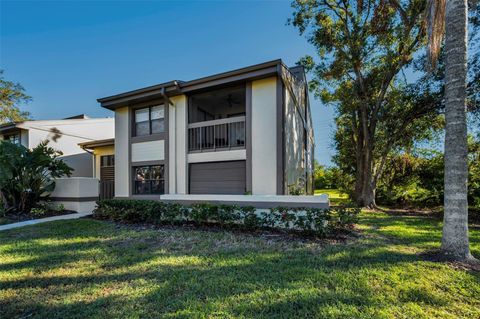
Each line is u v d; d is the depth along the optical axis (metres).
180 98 10.23
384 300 2.83
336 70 11.48
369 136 11.80
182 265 3.96
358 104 11.65
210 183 9.66
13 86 20.08
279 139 8.39
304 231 5.60
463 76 4.10
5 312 2.76
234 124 9.62
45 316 2.67
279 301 2.83
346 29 11.16
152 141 10.66
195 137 10.05
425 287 3.11
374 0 10.41
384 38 10.55
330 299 2.85
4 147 8.77
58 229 6.61
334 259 4.07
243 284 3.24
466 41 4.13
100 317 2.61
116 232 6.15
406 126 11.59
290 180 9.70
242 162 9.20
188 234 5.79
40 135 14.67
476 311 2.63
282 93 8.62
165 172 10.23
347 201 13.71
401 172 12.62
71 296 3.07
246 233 5.82
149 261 4.15
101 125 17.81
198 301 2.87
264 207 6.75
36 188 9.60
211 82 9.20
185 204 7.39
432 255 4.18
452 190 4.14
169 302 2.86
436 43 4.57
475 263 3.83
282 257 4.21
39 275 3.70
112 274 3.67
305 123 14.74
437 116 11.30
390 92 11.77
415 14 9.65
